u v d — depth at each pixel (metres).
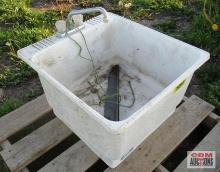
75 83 2.03
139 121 1.42
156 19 3.08
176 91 1.60
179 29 2.92
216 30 2.67
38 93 2.29
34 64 1.60
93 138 1.58
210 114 1.99
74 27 1.86
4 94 2.28
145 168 1.67
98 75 2.13
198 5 3.24
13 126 1.90
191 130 1.87
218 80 2.30
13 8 3.13
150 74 2.03
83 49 1.93
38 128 1.89
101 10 1.89
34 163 1.87
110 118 1.82
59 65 1.85
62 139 1.83
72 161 1.71
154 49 1.90
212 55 2.57
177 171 1.68
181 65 1.78
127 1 3.28
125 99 2.01
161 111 1.65
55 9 3.19
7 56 2.60
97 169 1.83
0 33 2.78
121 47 2.09
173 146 1.78
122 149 1.52
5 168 1.86
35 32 2.79
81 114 1.47
